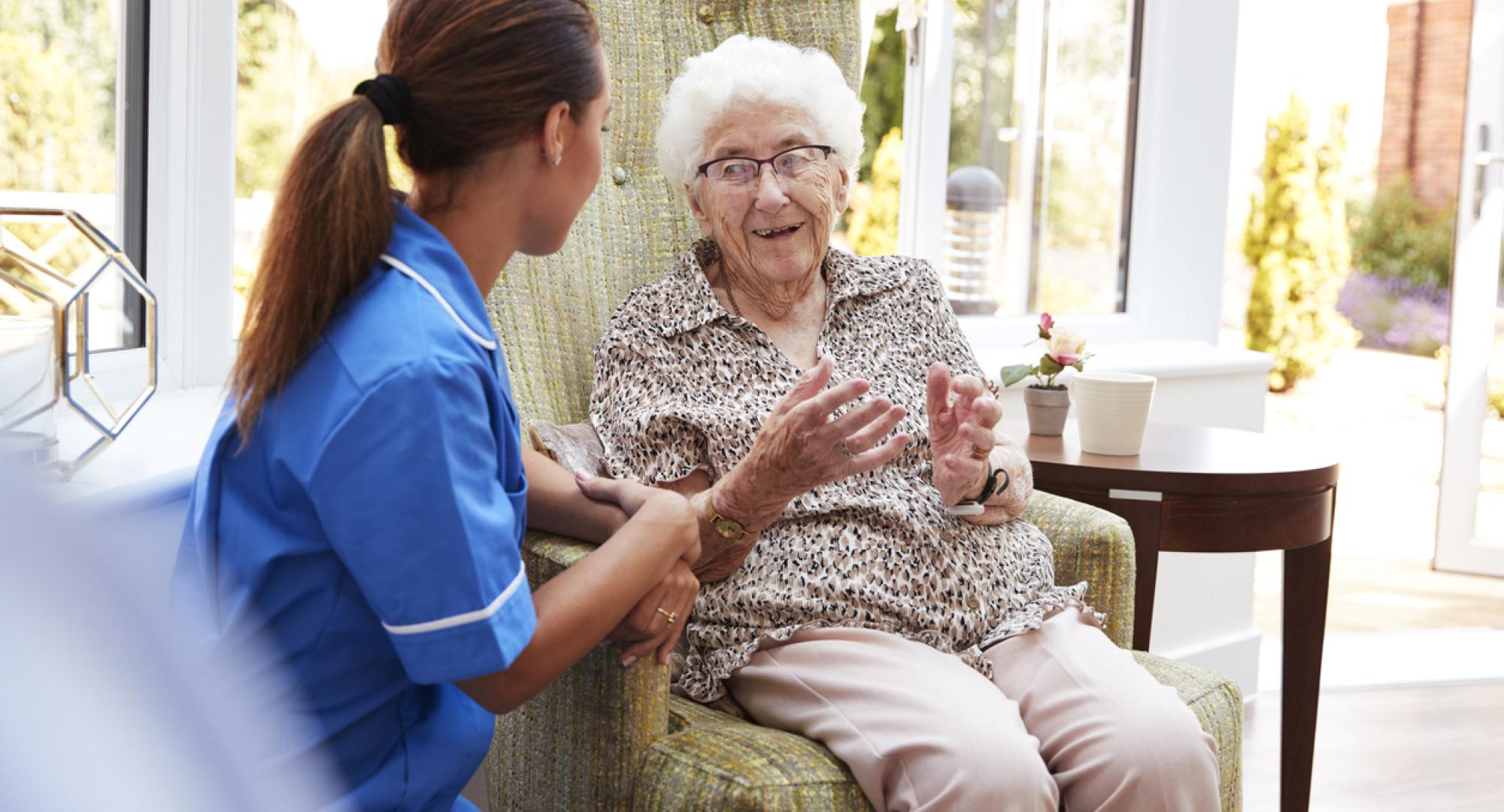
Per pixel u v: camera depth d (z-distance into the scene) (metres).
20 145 1.47
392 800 0.95
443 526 0.86
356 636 0.91
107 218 1.60
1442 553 3.93
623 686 1.19
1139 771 1.25
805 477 1.24
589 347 1.69
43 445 1.07
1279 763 2.51
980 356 2.71
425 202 1.02
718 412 1.47
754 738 1.24
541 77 0.98
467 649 0.87
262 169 1.80
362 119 0.92
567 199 1.05
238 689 0.34
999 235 2.96
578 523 1.29
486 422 0.92
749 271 1.57
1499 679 3.00
